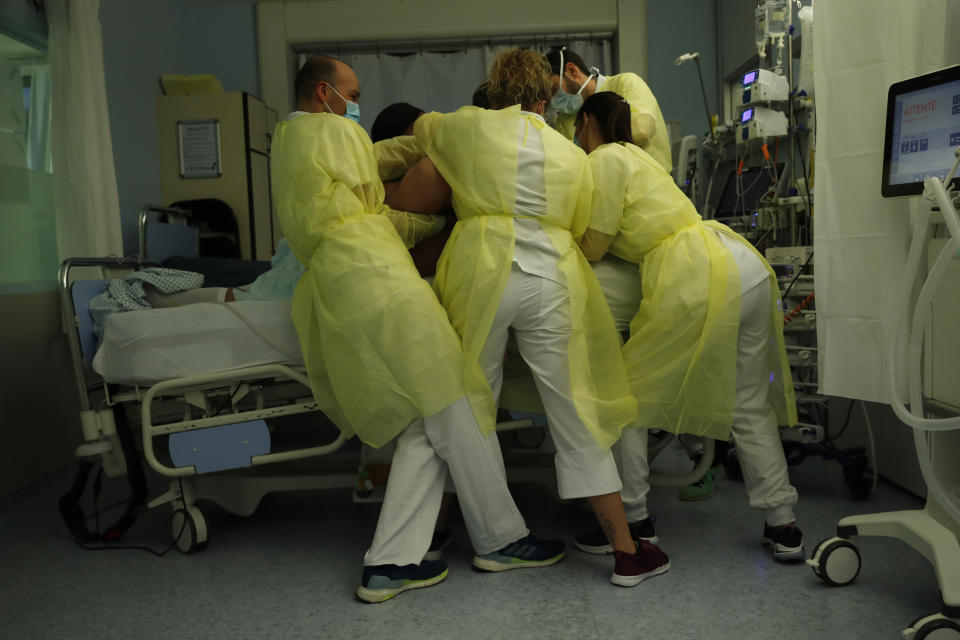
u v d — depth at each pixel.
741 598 1.70
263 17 5.09
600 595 1.74
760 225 2.81
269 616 1.71
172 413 2.35
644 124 2.24
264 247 4.59
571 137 2.41
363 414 1.71
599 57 5.18
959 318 1.49
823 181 1.92
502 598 1.74
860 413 2.65
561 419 1.80
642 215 1.84
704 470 2.15
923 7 1.74
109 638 1.63
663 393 1.84
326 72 1.98
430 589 1.81
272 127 4.79
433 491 1.79
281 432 3.55
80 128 3.15
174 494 2.14
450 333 1.73
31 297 2.95
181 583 1.93
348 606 1.74
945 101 1.54
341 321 1.70
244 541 2.25
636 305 2.02
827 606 1.64
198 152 4.36
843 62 1.86
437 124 1.79
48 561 2.12
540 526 2.28
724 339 1.78
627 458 1.90
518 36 5.13
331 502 2.63
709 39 5.03
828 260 1.93
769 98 2.72
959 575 1.40
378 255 1.70
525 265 1.72
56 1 3.16
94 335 2.12
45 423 3.02
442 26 5.07
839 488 2.50
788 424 1.93
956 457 1.61
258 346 2.03
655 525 2.22
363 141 1.80
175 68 4.84
